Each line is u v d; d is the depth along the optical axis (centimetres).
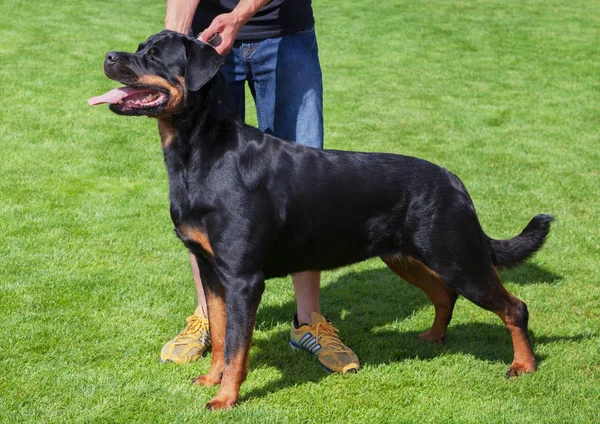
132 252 567
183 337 424
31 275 513
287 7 431
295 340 434
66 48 1321
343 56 1425
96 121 930
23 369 389
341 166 381
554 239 615
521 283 530
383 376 402
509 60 1432
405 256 396
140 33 1492
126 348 423
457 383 395
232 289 357
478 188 746
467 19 1830
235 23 396
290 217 370
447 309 443
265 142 373
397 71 1323
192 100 358
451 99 1146
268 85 442
